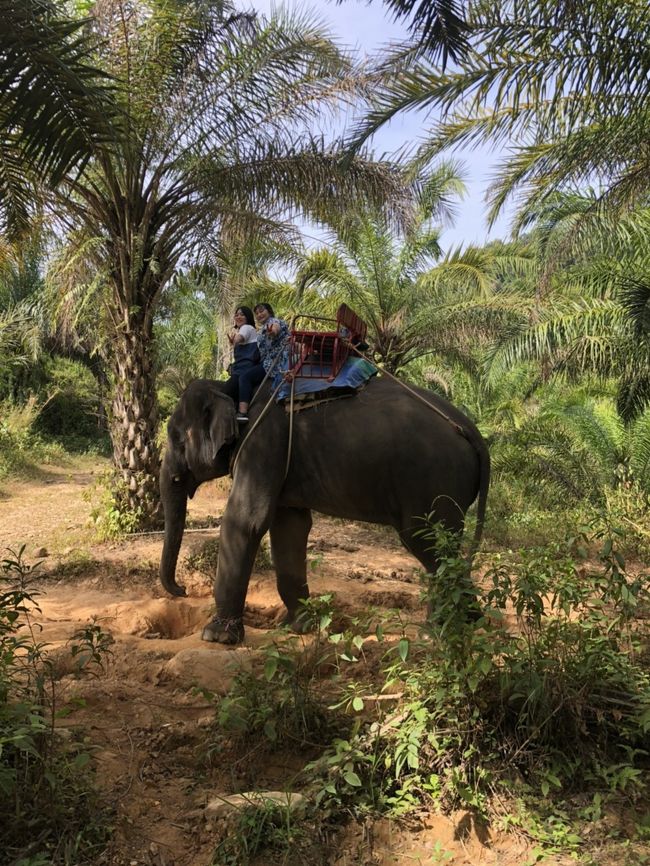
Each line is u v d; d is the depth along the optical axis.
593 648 3.65
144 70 8.42
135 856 2.90
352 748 3.35
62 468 18.47
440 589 3.65
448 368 18.83
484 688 3.53
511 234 10.48
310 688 4.04
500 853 2.96
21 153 5.22
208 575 7.21
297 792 3.27
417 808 3.18
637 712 3.49
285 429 5.36
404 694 3.70
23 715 3.05
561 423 13.25
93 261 9.55
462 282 14.41
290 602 5.86
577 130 8.40
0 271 11.40
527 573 3.63
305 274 13.35
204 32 8.44
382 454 5.06
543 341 11.11
